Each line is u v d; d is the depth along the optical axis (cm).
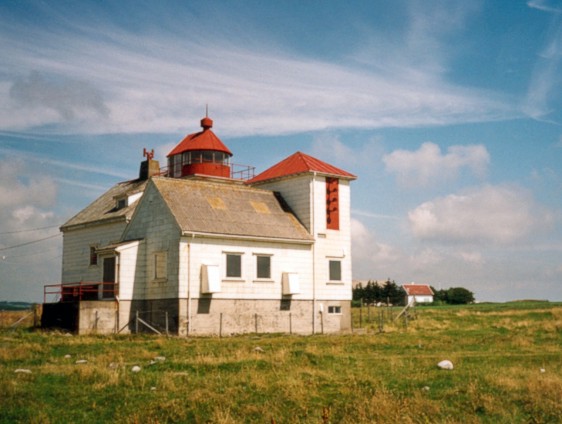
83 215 5372
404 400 1625
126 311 4069
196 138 5841
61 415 1552
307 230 4612
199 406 1616
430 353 2805
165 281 4012
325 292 4588
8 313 5066
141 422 1490
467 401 1684
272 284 4309
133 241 4203
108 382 1872
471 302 12962
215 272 3984
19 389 1775
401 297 12744
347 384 1875
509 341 3397
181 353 2644
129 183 5706
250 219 4356
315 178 4659
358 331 4603
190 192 4294
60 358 2466
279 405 1628
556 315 5728
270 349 2847
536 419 1538
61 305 4019
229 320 4075
